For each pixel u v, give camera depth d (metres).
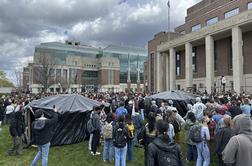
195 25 52.88
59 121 11.42
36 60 64.94
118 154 7.13
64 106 11.95
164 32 59.28
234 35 34.50
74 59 100.69
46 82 60.41
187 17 58.38
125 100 16.73
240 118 3.59
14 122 9.91
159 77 55.38
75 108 12.04
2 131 15.30
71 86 91.81
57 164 8.69
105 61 107.12
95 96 24.31
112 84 107.81
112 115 9.11
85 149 10.84
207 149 6.95
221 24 36.91
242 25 33.59
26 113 11.55
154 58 62.84
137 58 119.88
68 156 9.71
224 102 12.78
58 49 103.06
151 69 64.56
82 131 12.37
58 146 11.40
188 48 44.84
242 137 3.44
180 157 4.04
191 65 44.69
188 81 44.25
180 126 8.87
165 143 3.99
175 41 48.44
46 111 11.16
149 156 3.96
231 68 41.34
